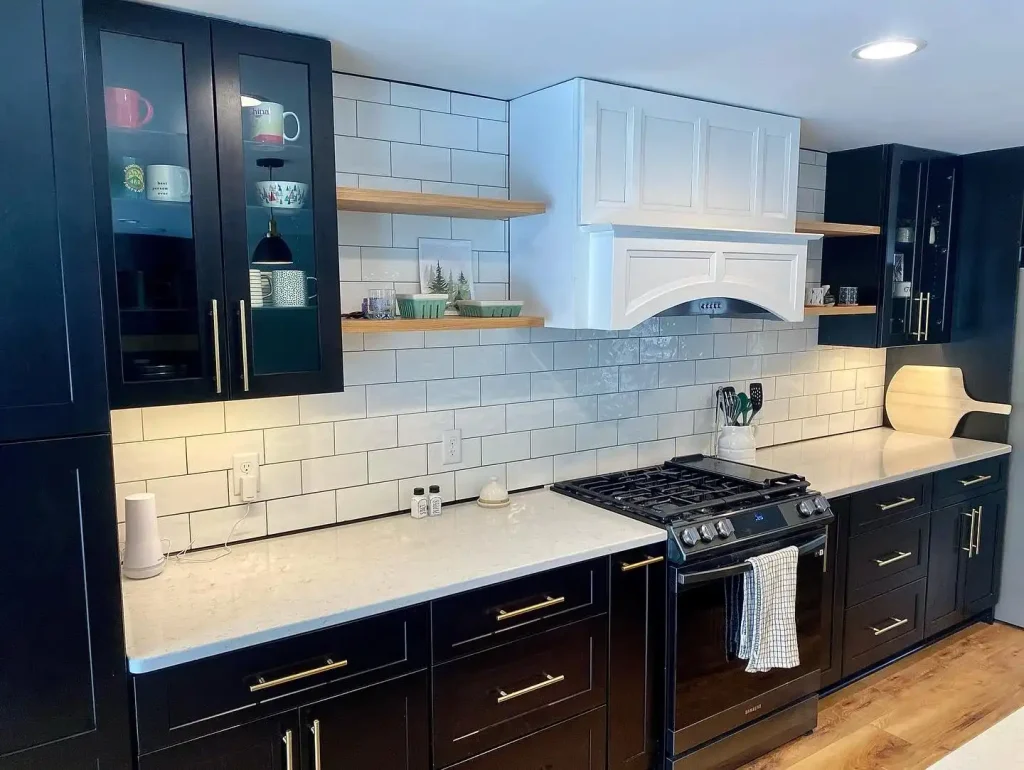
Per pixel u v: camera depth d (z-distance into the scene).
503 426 2.69
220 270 1.81
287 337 1.92
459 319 2.21
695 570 2.30
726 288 2.56
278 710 1.67
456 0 1.67
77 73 1.37
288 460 2.25
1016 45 2.00
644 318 2.36
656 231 2.34
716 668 2.43
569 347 2.82
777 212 2.78
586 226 2.29
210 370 1.81
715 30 1.88
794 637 2.48
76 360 1.41
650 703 2.35
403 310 2.20
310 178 1.92
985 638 3.58
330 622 1.71
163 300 1.75
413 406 2.47
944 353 3.83
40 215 1.36
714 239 2.51
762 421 3.54
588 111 2.28
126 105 1.68
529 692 2.07
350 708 1.77
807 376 3.71
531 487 2.79
